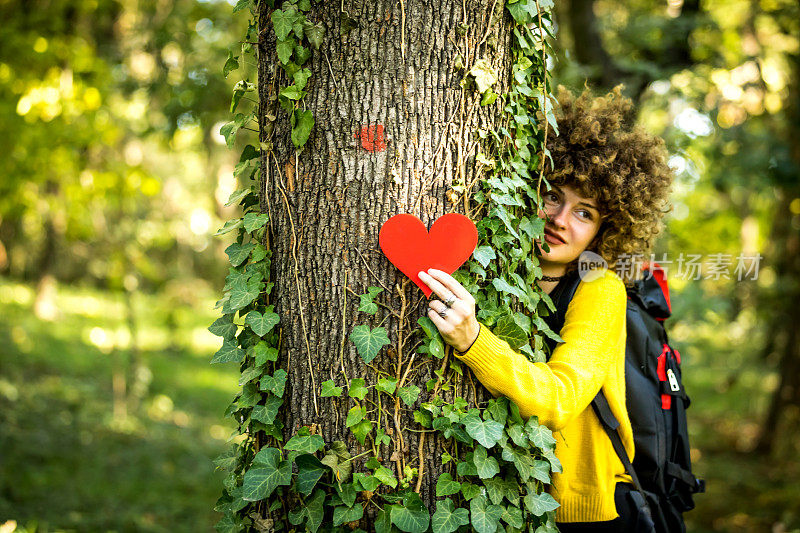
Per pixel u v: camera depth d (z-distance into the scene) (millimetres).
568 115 1974
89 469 5816
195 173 13406
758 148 5332
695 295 5074
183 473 6348
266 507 1692
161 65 5102
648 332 1939
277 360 1689
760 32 6309
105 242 7645
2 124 4812
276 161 1694
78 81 5000
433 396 1622
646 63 4707
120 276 7844
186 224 11852
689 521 6391
